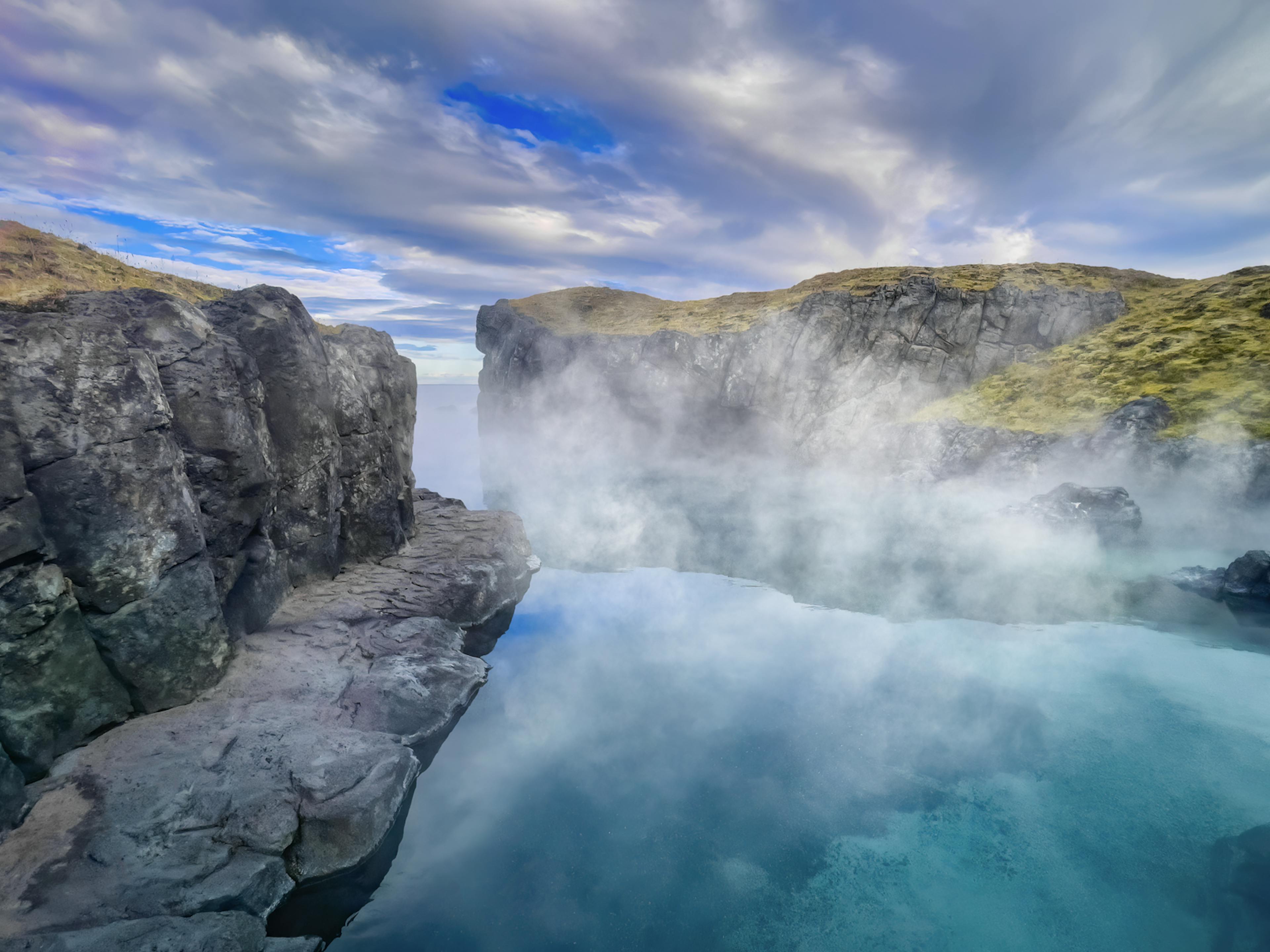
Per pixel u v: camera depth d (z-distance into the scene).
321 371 17.77
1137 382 38.69
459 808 12.00
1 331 9.16
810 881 10.53
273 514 16.11
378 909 9.59
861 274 66.31
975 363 50.19
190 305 13.20
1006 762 13.89
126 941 6.83
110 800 8.86
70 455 9.73
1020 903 10.10
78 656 9.85
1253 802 12.37
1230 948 9.05
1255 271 46.38
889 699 16.55
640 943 9.20
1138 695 16.19
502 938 9.18
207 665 11.90
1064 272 56.69
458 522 26.53
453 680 14.94
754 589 24.98
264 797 9.48
